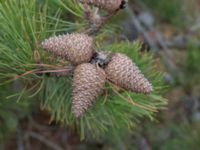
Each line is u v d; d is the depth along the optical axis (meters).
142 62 0.66
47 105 0.67
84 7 0.64
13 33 0.59
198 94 1.44
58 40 0.54
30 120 1.26
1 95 0.73
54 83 0.65
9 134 1.22
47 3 0.63
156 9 1.46
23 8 0.60
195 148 1.23
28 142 1.41
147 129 1.37
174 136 1.35
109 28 0.74
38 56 0.60
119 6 0.57
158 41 1.49
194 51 1.35
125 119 0.65
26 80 0.64
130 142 1.37
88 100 0.52
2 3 0.61
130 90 0.54
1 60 0.61
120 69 0.54
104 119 0.67
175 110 1.44
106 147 1.40
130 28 1.29
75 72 0.54
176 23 1.47
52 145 1.43
